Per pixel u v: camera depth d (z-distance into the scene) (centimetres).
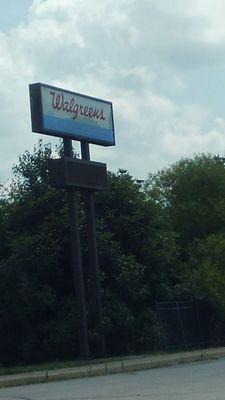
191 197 5309
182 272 3681
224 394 1462
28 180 3512
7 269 3184
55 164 2805
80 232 3170
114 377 2081
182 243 5003
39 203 3356
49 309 3161
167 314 3256
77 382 1983
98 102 3086
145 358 2695
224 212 5031
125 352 3136
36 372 2298
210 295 3491
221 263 3878
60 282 3225
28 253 3159
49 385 1947
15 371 2391
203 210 5091
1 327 3278
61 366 2495
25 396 1639
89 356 2820
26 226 3403
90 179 2900
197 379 1841
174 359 2577
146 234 3378
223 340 3531
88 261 3155
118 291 3178
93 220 2950
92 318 2923
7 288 3216
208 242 4000
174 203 5303
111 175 3466
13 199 3506
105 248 3144
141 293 3216
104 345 2914
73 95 2955
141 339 3238
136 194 3434
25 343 3191
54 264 3175
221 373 2002
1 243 3416
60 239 3200
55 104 2864
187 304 3441
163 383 1769
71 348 3056
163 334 3191
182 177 5394
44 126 2795
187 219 5084
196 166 5434
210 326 3519
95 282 2930
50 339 3039
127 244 3372
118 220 3344
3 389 1909
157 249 3409
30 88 2827
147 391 1582
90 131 3022
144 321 3266
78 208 3238
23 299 3125
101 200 3359
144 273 3350
